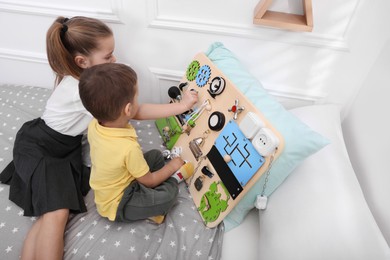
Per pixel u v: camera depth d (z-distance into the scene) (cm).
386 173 72
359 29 93
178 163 97
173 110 100
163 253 81
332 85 109
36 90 139
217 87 94
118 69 78
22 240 82
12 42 131
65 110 97
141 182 87
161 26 109
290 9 96
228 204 85
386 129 77
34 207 84
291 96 116
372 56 97
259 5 93
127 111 80
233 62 99
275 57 108
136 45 118
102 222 88
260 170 78
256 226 90
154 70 124
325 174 77
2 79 149
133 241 83
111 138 80
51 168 90
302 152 74
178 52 116
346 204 69
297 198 75
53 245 78
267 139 74
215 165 90
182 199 96
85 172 101
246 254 83
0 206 90
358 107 100
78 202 88
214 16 104
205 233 87
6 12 120
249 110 83
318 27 96
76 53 95
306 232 68
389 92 81
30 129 100
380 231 66
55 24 93
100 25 96
